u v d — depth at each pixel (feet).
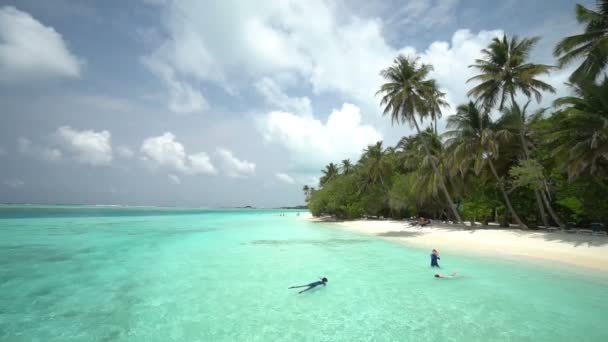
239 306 33.86
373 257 63.21
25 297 36.78
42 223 159.63
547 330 26.71
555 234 75.87
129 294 37.99
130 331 27.32
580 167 62.75
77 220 191.72
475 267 52.01
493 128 91.97
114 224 161.07
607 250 57.41
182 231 125.70
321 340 25.46
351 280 44.55
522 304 33.47
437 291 38.83
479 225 112.78
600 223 88.63
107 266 54.24
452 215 150.61
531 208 95.45
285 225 170.09
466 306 33.14
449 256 62.69
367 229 131.85
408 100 104.27
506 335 25.84
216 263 57.00
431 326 28.02
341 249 74.54
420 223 123.95
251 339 25.76
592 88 60.08
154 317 30.63
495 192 101.14
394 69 107.24
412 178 136.46
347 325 28.55
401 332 26.84
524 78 85.51
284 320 29.89
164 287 41.09
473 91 92.12
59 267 53.06
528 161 77.82
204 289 40.22
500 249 68.95
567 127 64.08
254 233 118.11
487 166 99.96
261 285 42.14
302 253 68.23
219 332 27.20
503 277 45.11
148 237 100.89
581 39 71.05
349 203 186.29
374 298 36.32
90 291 39.24
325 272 49.57
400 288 40.32
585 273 46.57
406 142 182.60
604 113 59.67
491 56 91.81
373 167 179.93
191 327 28.22
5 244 80.84
